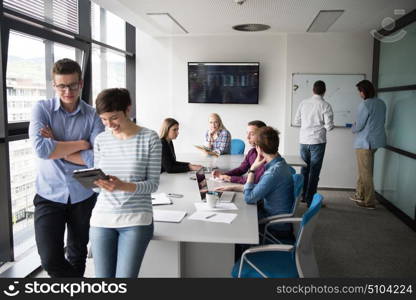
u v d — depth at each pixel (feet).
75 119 7.77
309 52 20.54
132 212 6.32
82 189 7.80
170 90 21.93
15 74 10.78
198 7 15.05
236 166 14.02
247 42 21.08
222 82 21.24
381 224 15.19
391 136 17.74
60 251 7.61
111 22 19.19
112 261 6.48
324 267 11.07
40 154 7.15
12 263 10.36
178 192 9.96
